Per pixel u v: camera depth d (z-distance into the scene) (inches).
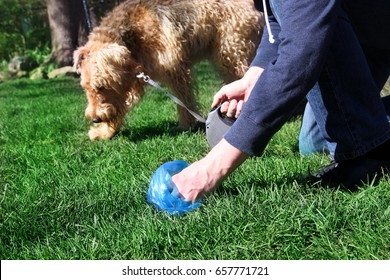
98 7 329.1
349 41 63.2
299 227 59.6
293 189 66.7
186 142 95.3
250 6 112.4
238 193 67.1
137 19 112.0
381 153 67.6
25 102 195.0
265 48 67.4
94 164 87.2
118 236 61.1
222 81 117.5
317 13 58.4
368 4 65.2
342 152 65.7
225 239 59.9
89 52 110.3
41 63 351.9
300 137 80.6
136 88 112.3
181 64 110.6
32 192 74.2
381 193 64.6
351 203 62.8
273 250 58.6
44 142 107.1
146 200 67.6
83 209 67.4
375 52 71.0
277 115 59.1
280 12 63.3
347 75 63.4
